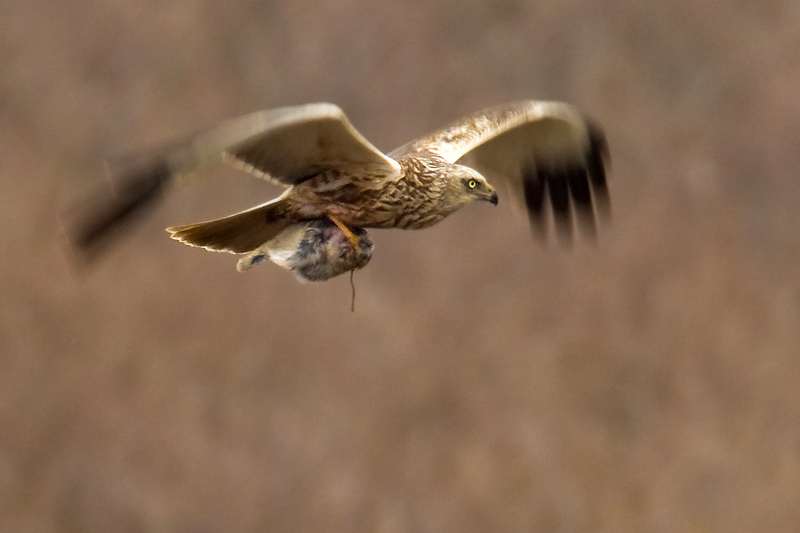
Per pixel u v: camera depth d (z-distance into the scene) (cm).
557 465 1889
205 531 1833
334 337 1952
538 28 2312
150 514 1852
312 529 1822
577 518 1848
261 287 1984
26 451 1889
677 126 2242
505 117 766
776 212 2155
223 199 2055
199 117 2250
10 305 1984
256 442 1883
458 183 691
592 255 2056
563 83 2283
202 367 1934
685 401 1962
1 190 2134
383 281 2005
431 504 1844
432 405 1920
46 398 1922
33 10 2314
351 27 2292
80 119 2238
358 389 1922
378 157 634
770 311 2048
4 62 2275
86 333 1964
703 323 2028
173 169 552
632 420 1934
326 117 588
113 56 2292
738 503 1877
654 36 2320
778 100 2255
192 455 1880
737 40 2312
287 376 1930
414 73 2266
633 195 2170
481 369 1942
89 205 546
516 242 2036
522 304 2002
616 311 2023
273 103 2253
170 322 1964
